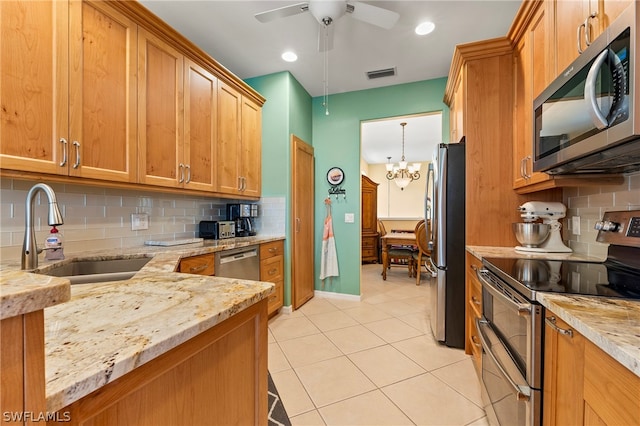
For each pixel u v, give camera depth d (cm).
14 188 145
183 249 195
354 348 221
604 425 65
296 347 223
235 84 271
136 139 175
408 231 616
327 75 312
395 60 280
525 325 101
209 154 238
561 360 85
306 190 341
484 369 153
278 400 160
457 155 224
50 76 134
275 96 309
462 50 209
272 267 283
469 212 214
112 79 162
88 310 69
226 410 75
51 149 134
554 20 140
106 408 46
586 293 94
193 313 67
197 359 65
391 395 165
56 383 38
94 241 182
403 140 565
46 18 132
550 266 136
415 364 198
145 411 53
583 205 171
